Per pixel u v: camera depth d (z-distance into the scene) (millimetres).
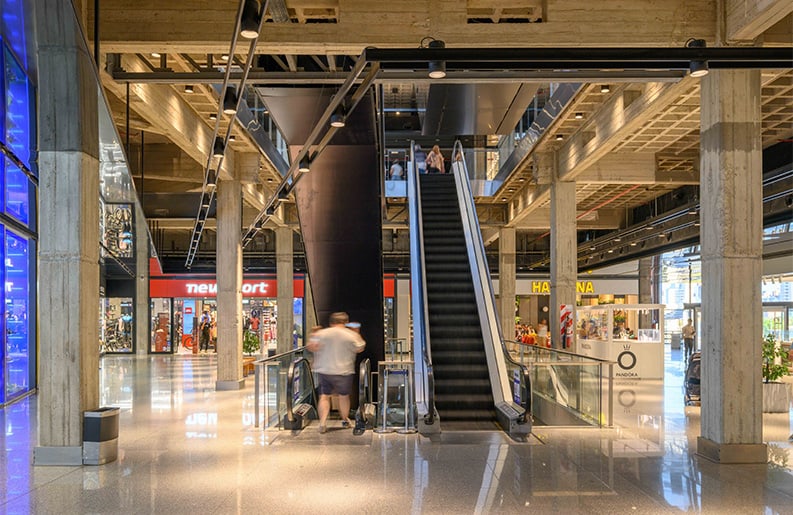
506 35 7105
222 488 5668
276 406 9195
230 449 7309
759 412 6688
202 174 14570
